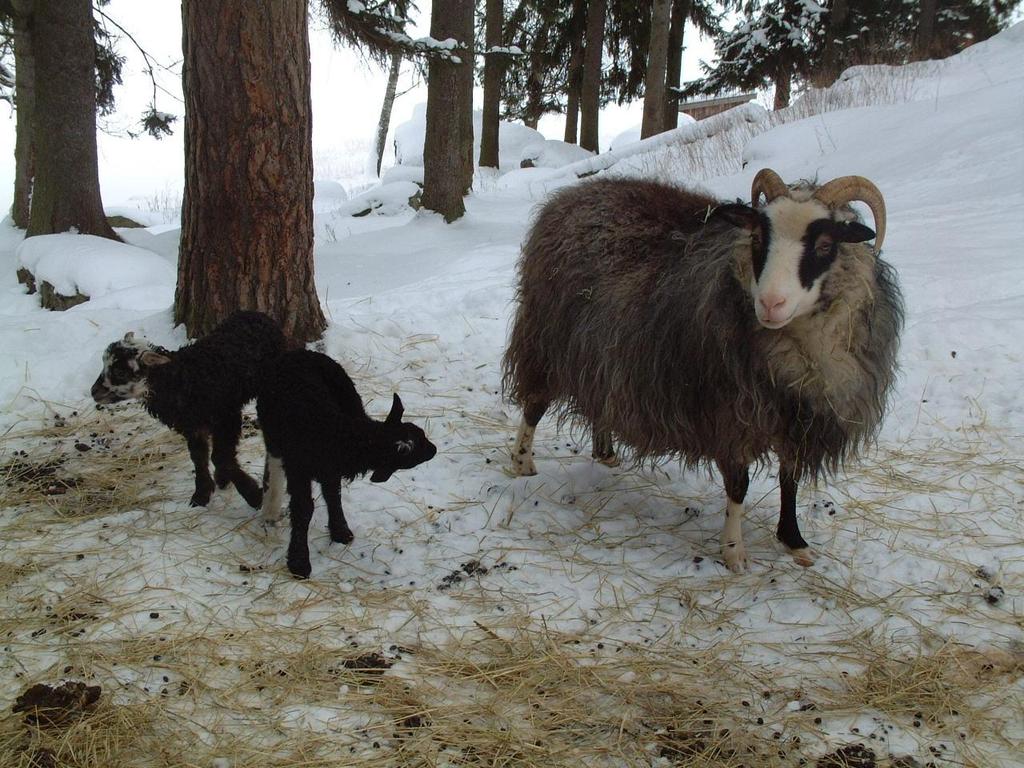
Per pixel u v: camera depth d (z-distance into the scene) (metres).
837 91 8.76
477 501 2.43
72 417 2.80
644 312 2.17
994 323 3.12
